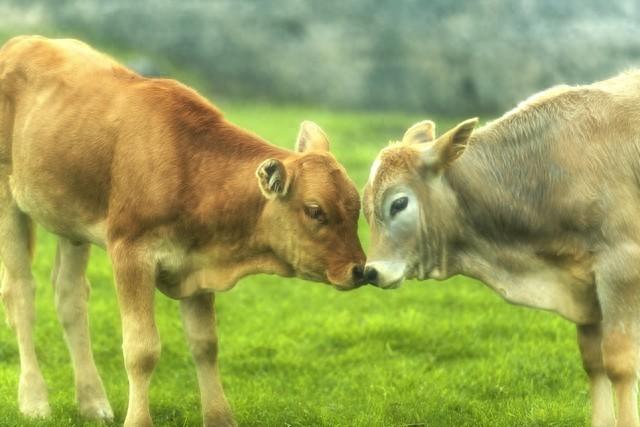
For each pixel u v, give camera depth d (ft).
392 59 185.68
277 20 188.24
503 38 188.03
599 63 188.44
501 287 40.09
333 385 51.44
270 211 39.40
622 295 37.65
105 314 61.82
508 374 50.67
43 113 43.32
